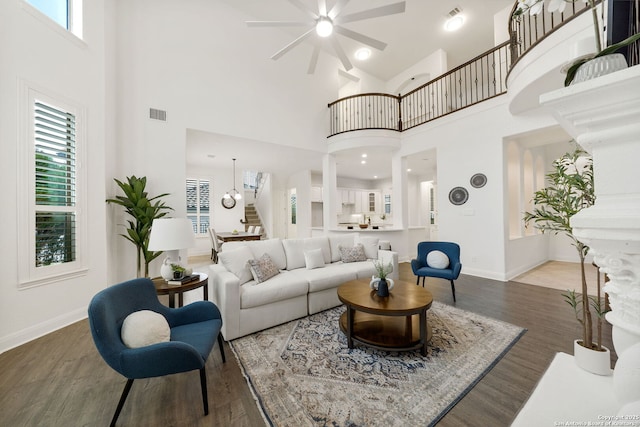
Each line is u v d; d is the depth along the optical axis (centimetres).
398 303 211
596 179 63
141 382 175
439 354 204
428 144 514
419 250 380
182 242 231
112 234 337
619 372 58
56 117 267
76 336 242
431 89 607
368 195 1009
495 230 418
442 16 483
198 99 417
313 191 868
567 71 77
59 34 269
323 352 210
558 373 93
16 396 162
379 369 187
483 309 295
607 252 62
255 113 479
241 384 173
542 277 433
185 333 173
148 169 373
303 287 277
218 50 439
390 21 495
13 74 231
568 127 86
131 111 361
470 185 446
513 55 349
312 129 566
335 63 611
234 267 277
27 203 238
